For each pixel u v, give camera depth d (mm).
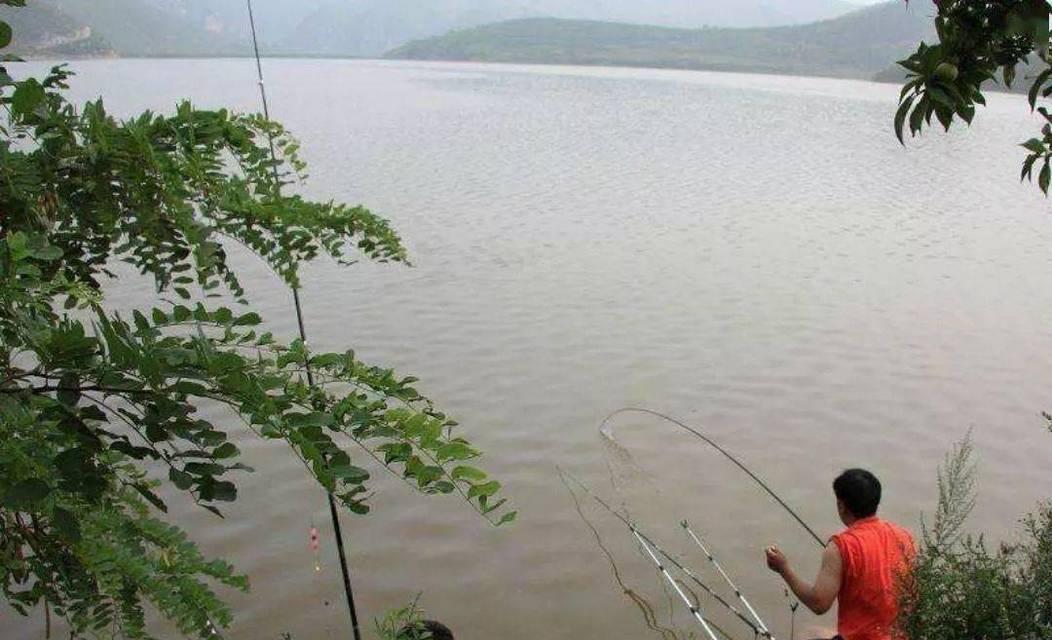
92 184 2742
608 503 6758
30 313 2088
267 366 2459
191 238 2768
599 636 5320
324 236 3422
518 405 8594
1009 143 33938
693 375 9461
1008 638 2418
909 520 6621
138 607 2748
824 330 11008
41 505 2166
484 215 18125
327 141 30781
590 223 17469
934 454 7727
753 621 5441
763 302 12203
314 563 5973
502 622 5457
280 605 5555
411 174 23531
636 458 7469
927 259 14828
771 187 22328
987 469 7422
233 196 3209
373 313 11359
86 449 1915
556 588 5770
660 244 15703
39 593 2533
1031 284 13344
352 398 2357
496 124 39000
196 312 2344
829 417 8453
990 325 11320
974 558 2703
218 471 2020
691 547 6223
